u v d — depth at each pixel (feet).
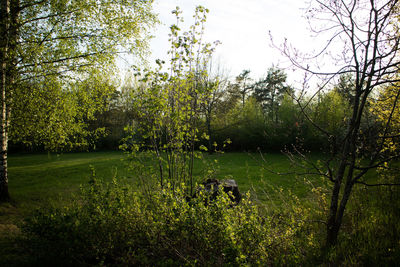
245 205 13.10
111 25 27.76
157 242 11.57
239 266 9.10
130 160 15.97
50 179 44.11
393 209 15.10
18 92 24.36
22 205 25.14
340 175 13.28
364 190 18.16
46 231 11.58
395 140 14.71
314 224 16.78
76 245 11.22
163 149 16.62
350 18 11.92
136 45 30.17
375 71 11.41
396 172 16.87
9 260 12.91
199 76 17.21
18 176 48.24
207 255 10.82
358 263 11.90
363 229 14.56
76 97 28.30
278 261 10.66
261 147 94.94
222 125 101.50
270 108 119.55
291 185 32.53
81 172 50.85
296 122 13.79
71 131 28.30
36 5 25.22
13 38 23.30
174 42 16.10
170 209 11.91
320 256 12.85
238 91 106.63
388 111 16.14
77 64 26.86
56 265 11.52
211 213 11.35
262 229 11.43
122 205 12.60
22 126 25.71
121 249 11.77
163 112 16.20
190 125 17.16
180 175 16.42
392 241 12.67
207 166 18.75
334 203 13.51
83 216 12.65
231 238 10.25
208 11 16.38
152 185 15.15
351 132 12.54
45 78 24.89
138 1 28.86
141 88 16.46
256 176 42.75
